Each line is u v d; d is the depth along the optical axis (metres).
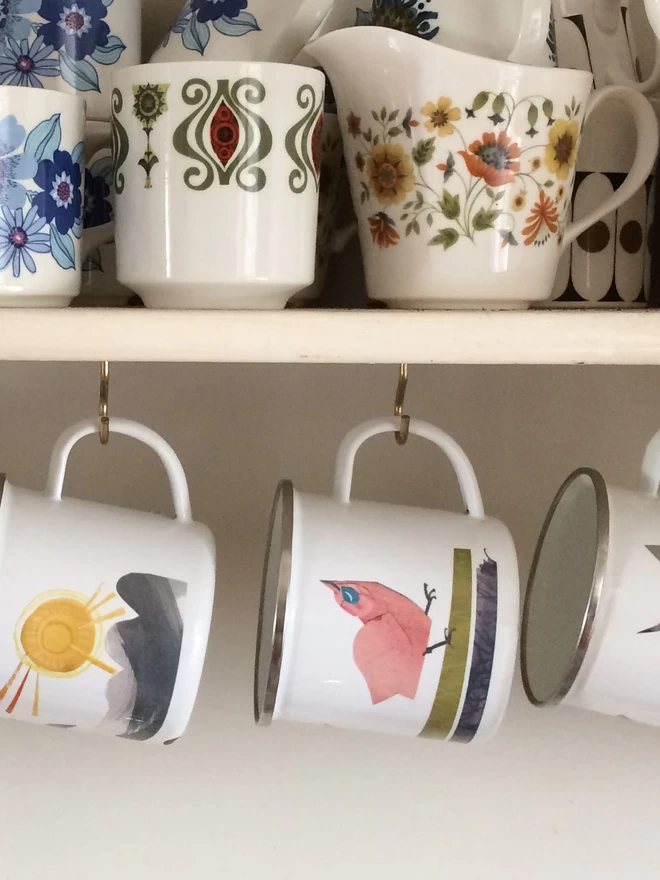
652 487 0.48
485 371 0.57
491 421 0.57
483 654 0.45
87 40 0.42
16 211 0.35
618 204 0.44
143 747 0.58
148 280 0.36
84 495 0.56
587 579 0.49
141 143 0.36
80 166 0.37
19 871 0.58
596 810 0.60
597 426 0.58
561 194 0.39
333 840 0.60
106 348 0.35
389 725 0.47
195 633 0.45
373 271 0.41
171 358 0.35
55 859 0.59
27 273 0.35
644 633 0.45
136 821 0.59
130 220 0.36
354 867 0.59
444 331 0.36
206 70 0.34
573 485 0.51
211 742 0.59
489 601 0.46
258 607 0.57
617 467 0.58
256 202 0.35
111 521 0.45
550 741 0.60
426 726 0.47
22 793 0.58
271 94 0.35
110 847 0.59
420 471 0.57
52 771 0.58
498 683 0.46
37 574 0.43
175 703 0.45
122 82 0.36
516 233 0.38
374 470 0.57
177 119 0.35
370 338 0.36
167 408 0.56
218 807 0.59
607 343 0.37
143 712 0.45
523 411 0.57
